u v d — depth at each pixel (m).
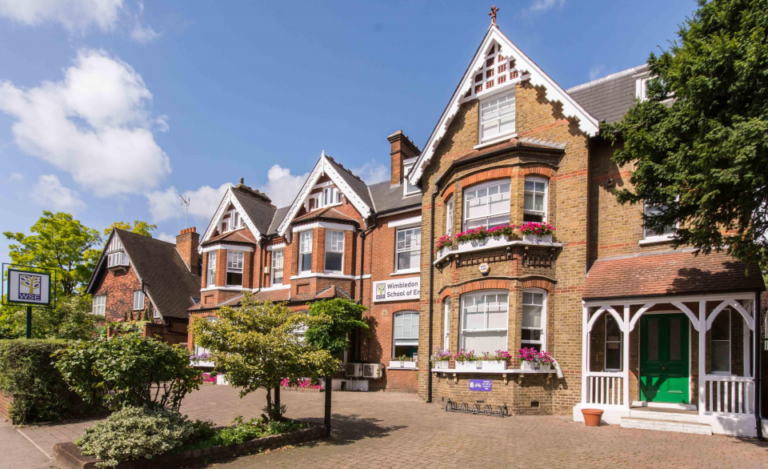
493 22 16.08
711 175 8.13
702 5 9.77
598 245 13.75
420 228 19.52
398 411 13.48
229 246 24.78
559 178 14.14
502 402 13.14
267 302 10.51
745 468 7.87
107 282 30.36
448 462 8.28
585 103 15.66
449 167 15.62
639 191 10.12
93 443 7.48
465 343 14.56
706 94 8.74
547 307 13.54
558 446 9.38
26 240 34.28
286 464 8.10
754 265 10.62
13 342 11.83
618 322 12.05
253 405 14.48
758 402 10.10
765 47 7.90
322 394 17.33
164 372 8.76
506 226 13.83
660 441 9.77
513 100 15.71
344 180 21.67
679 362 12.30
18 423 11.52
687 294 10.99
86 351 8.55
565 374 13.12
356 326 18.67
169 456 7.74
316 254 20.94
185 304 28.02
